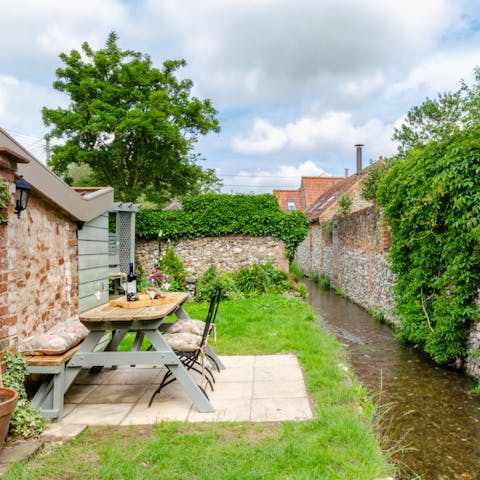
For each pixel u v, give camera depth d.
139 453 2.96
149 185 20.81
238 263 14.09
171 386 4.57
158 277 5.52
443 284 6.25
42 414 3.59
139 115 15.88
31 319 4.10
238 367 5.20
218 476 2.63
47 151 20.38
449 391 5.41
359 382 5.37
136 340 5.09
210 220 13.84
